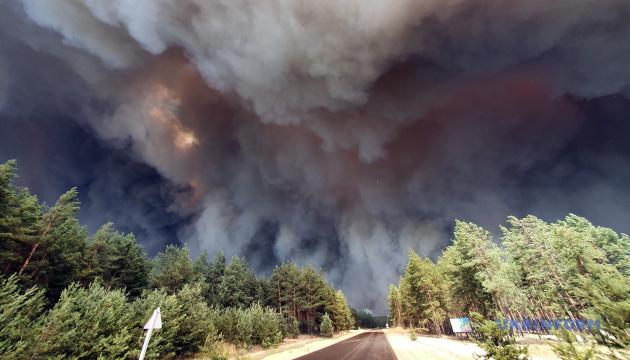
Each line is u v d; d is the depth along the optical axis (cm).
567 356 615
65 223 2400
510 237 3788
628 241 3297
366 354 2038
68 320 967
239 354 2272
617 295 534
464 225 3391
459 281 3397
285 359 1894
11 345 823
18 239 1984
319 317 5941
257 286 5319
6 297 849
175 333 1647
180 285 3575
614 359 527
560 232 2933
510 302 2978
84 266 2809
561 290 3100
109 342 1105
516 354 880
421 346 2539
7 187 1944
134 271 3256
